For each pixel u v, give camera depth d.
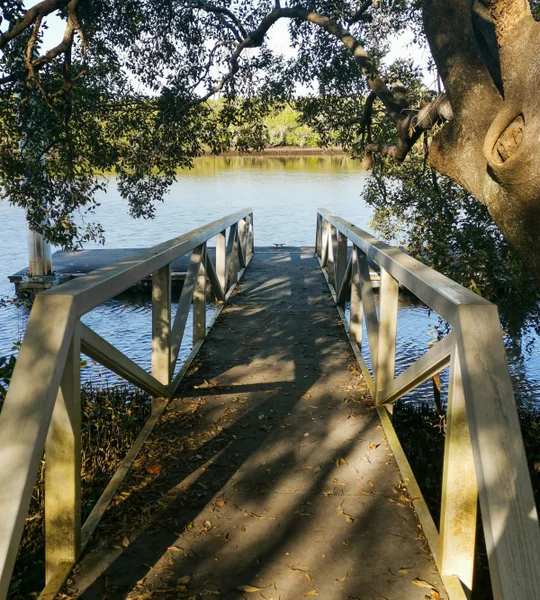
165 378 4.01
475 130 3.42
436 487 4.91
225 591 2.14
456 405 2.11
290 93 7.36
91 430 5.16
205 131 7.74
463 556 2.18
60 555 2.27
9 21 5.31
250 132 7.75
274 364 4.89
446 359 2.34
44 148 7.14
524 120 2.77
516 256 6.52
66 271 15.21
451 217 7.29
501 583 1.49
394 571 2.25
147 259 3.14
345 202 31.05
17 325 11.85
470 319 1.96
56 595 2.11
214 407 3.92
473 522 2.16
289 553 2.37
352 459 3.17
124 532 2.49
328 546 2.41
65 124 6.58
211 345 5.49
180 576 2.22
